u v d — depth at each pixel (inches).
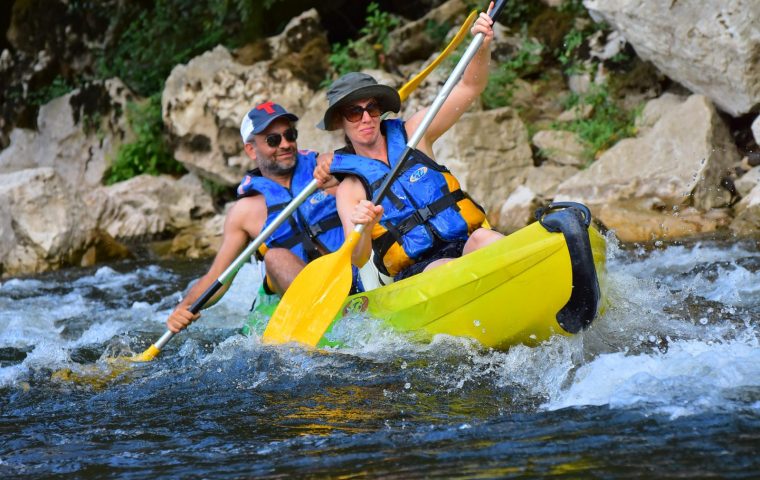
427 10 971.9
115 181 917.2
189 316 389.4
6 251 703.1
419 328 346.3
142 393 327.3
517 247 327.6
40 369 370.3
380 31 900.6
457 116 390.3
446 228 359.9
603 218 601.0
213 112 832.9
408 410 283.3
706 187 609.9
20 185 712.4
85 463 259.0
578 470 223.9
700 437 236.4
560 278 323.0
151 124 916.6
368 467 237.9
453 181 367.9
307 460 247.1
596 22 753.6
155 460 257.4
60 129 965.8
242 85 833.5
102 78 994.7
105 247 732.0
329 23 1019.9
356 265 362.3
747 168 624.7
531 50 808.9
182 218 823.7
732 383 269.9
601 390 277.1
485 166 704.4
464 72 387.5
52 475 251.4
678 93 697.6
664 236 567.2
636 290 394.3
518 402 280.7
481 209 373.1
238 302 503.2
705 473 216.2
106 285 609.0
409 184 363.6
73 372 364.2
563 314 327.9
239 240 415.8
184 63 998.4
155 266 682.2
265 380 327.0
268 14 994.7
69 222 714.2
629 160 649.0
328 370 330.0
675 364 288.0
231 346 370.6
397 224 362.9
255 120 408.8
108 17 1050.1
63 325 483.2
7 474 254.2
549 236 324.5
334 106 363.6
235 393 316.8
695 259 489.4
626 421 251.8
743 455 223.8
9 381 353.7
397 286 351.3
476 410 277.1
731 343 319.0
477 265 333.4
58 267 705.0
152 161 910.4
